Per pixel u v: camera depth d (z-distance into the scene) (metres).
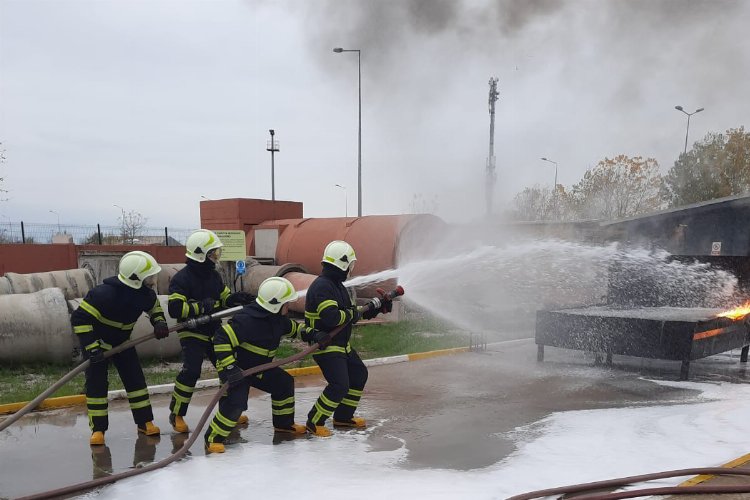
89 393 5.00
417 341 10.52
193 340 5.45
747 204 10.00
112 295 4.85
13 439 5.20
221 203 19.48
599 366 8.73
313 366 8.24
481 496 3.85
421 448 4.96
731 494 3.78
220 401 4.98
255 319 5.03
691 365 8.86
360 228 14.70
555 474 4.27
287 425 5.37
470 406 6.42
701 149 28.05
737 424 5.51
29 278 10.01
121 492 3.98
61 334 7.93
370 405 6.47
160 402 6.52
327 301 5.22
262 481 4.13
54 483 4.22
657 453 4.72
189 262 5.48
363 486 4.02
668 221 10.68
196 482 4.11
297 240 16.20
